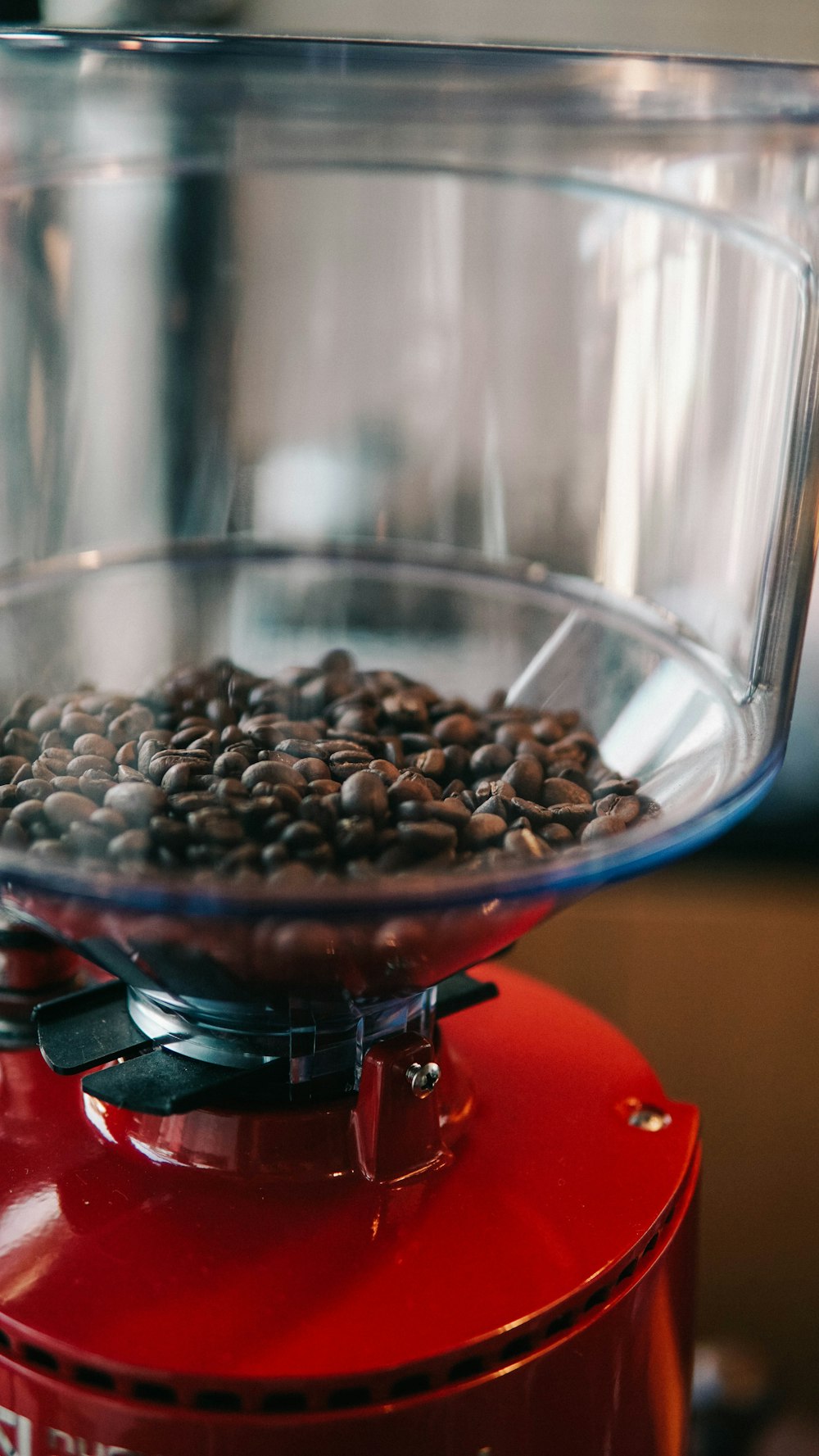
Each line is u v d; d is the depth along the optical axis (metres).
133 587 0.52
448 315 0.62
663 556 0.51
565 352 0.58
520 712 0.48
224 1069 0.38
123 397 0.62
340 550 0.54
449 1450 0.35
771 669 0.42
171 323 0.63
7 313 0.52
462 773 0.43
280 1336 0.35
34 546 0.55
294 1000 0.36
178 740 0.42
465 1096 0.41
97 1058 0.38
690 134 0.47
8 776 0.41
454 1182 0.38
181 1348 0.35
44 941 0.42
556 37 0.67
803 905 0.72
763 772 0.38
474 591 0.52
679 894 0.73
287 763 0.40
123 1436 0.34
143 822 0.38
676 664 0.46
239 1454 0.34
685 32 0.67
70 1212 0.37
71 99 0.46
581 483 0.57
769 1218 0.76
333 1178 0.38
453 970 0.38
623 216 0.53
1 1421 0.36
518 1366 0.35
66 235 0.56
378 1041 0.38
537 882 0.33
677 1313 0.39
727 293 0.47
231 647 0.52
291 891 0.32
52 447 0.56
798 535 0.41
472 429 0.62
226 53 0.41
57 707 0.45
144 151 0.52
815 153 0.42
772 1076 0.74
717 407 0.48
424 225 0.62
